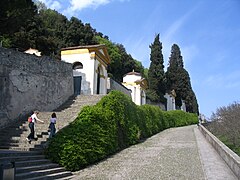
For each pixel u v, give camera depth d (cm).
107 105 1709
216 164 1277
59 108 2198
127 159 1455
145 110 2661
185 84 7138
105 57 3244
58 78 2339
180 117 4769
